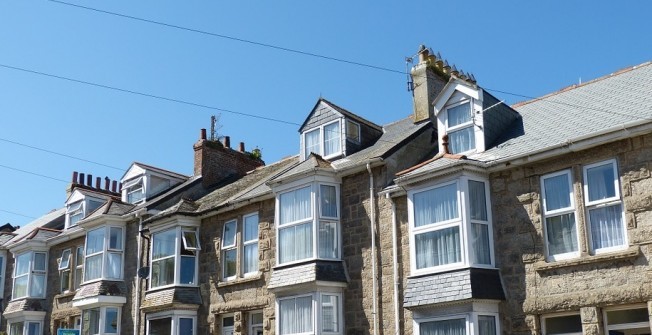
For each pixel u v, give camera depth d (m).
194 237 25.02
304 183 20.94
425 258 17.81
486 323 16.61
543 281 16.19
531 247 16.56
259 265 22.48
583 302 15.34
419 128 21.67
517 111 20.75
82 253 30.45
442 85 23.58
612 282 15.05
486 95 19.64
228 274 23.80
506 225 17.19
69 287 30.39
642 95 17.25
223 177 30.08
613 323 15.21
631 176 15.27
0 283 34.59
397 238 19.11
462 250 16.91
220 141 30.70
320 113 23.86
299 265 20.34
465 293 16.39
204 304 24.12
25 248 32.44
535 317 16.14
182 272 24.44
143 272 25.80
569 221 16.19
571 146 16.05
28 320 31.05
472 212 17.30
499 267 17.09
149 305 24.61
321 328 19.42
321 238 20.31
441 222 17.56
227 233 24.27
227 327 23.53
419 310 17.52
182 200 25.73
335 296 20.02
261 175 27.59
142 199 30.00
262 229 22.77
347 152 22.78
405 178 18.38
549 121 18.73
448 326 16.97
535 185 16.81
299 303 20.19
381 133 24.23
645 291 14.47
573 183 16.19
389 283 19.03
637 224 14.97
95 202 32.69
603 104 17.98
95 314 27.48
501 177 17.55
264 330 21.66
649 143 15.15
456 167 17.31
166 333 24.14
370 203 20.08
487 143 19.02
